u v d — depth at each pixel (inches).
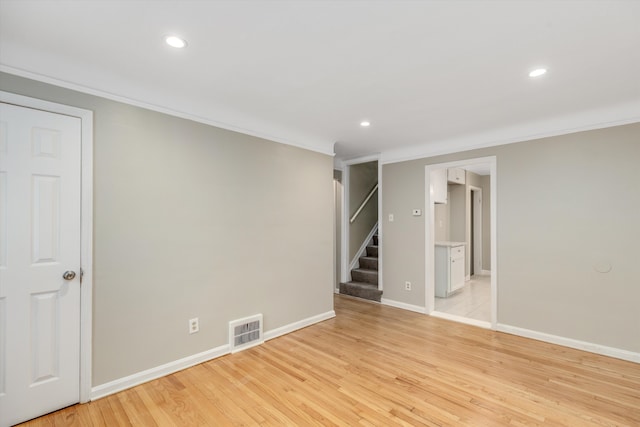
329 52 74.9
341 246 206.8
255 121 122.0
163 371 95.7
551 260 123.1
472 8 58.6
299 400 83.4
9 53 71.4
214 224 109.3
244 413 77.8
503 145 135.6
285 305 133.4
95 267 83.5
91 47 72.8
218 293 110.2
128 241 89.4
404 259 170.6
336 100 104.7
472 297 196.4
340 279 206.7
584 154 116.0
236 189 116.1
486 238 269.7
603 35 67.1
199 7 58.3
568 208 119.4
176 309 99.3
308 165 144.3
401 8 58.6
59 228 78.0
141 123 92.4
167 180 97.7
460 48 72.8
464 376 96.1
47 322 76.4
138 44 71.5
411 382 92.5
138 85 91.1
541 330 125.0
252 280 121.0
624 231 108.5
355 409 79.4
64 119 78.9
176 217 99.6
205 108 106.7
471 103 106.7
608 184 111.4
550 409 79.4
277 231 130.6
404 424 73.5
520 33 66.7
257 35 67.8
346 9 58.9
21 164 73.0
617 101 104.7
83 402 80.9
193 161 104.0
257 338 121.0
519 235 130.9
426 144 160.6
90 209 82.5
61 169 78.4
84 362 81.4
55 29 65.7
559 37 68.1
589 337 114.3
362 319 152.5
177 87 94.4
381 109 112.3
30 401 73.8
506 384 91.4
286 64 80.6
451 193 258.1
